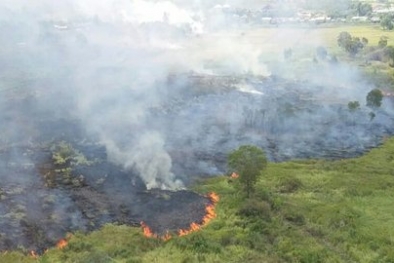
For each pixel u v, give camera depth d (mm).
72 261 48344
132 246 51031
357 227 57281
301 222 58250
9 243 52031
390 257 50969
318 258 50062
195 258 49000
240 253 50375
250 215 58719
